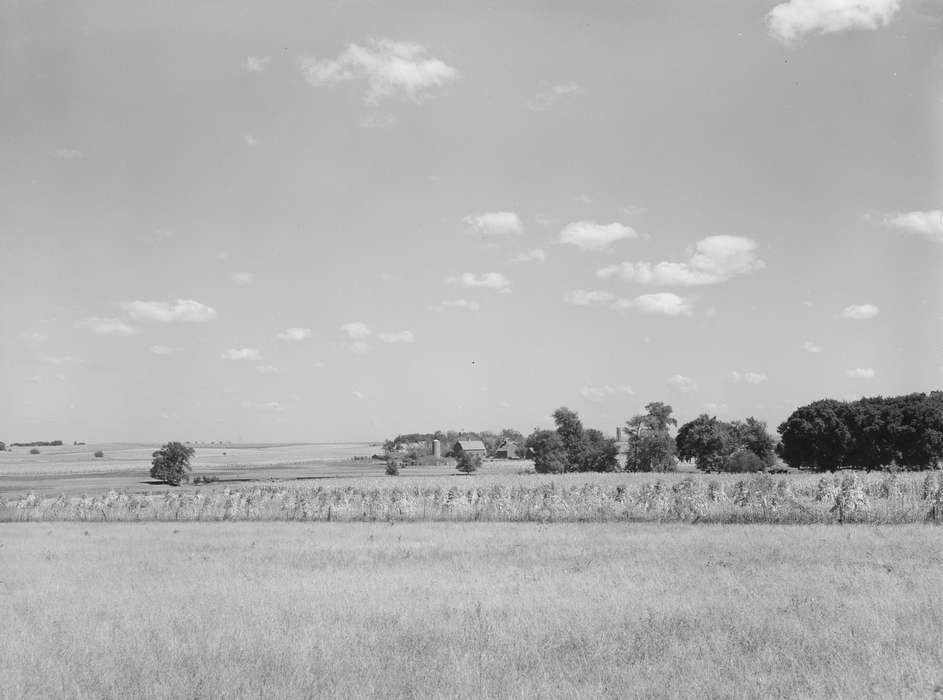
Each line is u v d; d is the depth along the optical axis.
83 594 28.56
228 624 22.42
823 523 48.22
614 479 99.00
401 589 27.84
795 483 62.88
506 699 15.12
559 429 150.00
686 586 27.39
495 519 58.12
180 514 67.75
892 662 16.81
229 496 68.38
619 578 29.42
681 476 102.12
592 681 16.23
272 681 16.59
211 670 17.47
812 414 115.00
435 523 56.25
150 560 38.25
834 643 18.56
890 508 50.41
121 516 69.00
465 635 20.22
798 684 15.66
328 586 28.59
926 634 19.25
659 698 15.12
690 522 51.56
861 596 24.16
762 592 25.88
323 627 21.66
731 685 15.66
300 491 68.56
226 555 39.50
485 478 109.31
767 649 18.02
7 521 68.94
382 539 45.66
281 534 50.66
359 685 16.11
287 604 25.33
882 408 113.31
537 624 21.55
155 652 19.33
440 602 25.17
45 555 41.28
